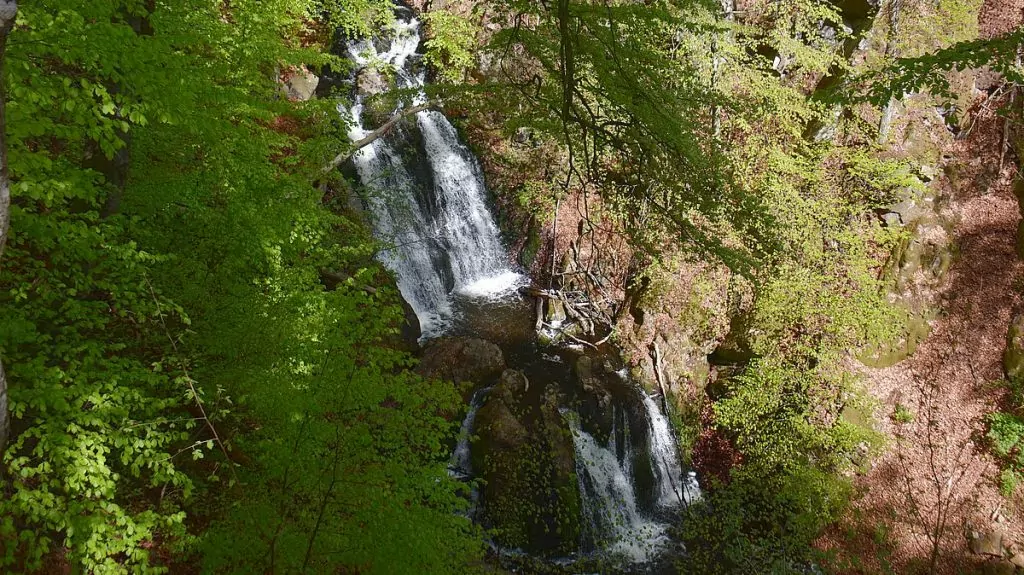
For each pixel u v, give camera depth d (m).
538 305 16.27
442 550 6.10
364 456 5.77
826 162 16.62
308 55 9.62
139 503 6.50
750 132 15.59
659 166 6.88
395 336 12.97
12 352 4.83
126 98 4.91
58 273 5.25
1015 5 17.84
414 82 17.73
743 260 7.14
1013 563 12.69
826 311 14.42
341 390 5.95
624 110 6.57
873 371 15.09
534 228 17.50
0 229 2.61
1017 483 13.66
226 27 8.21
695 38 13.14
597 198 17.02
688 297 15.50
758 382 14.34
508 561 10.77
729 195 6.99
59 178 4.93
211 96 6.23
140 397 5.12
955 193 17.09
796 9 16.39
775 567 11.94
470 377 13.02
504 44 7.08
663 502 13.40
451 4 17.86
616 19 6.18
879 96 7.04
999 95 17.45
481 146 18.00
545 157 17.22
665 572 11.70
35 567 4.46
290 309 7.07
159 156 7.67
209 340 6.55
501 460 11.42
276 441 5.50
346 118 10.41
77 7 4.88
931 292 16.02
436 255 16.16
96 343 5.15
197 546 5.24
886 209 16.22
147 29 6.49
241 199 7.50
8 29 2.59
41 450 4.36
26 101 4.45
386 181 15.47
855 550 12.77
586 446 12.57
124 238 6.58
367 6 15.60
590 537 11.84
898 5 16.62
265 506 5.22
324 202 13.77
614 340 15.63
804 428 13.51
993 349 15.39
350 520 5.41
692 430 14.66
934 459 14.16
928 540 13.09
